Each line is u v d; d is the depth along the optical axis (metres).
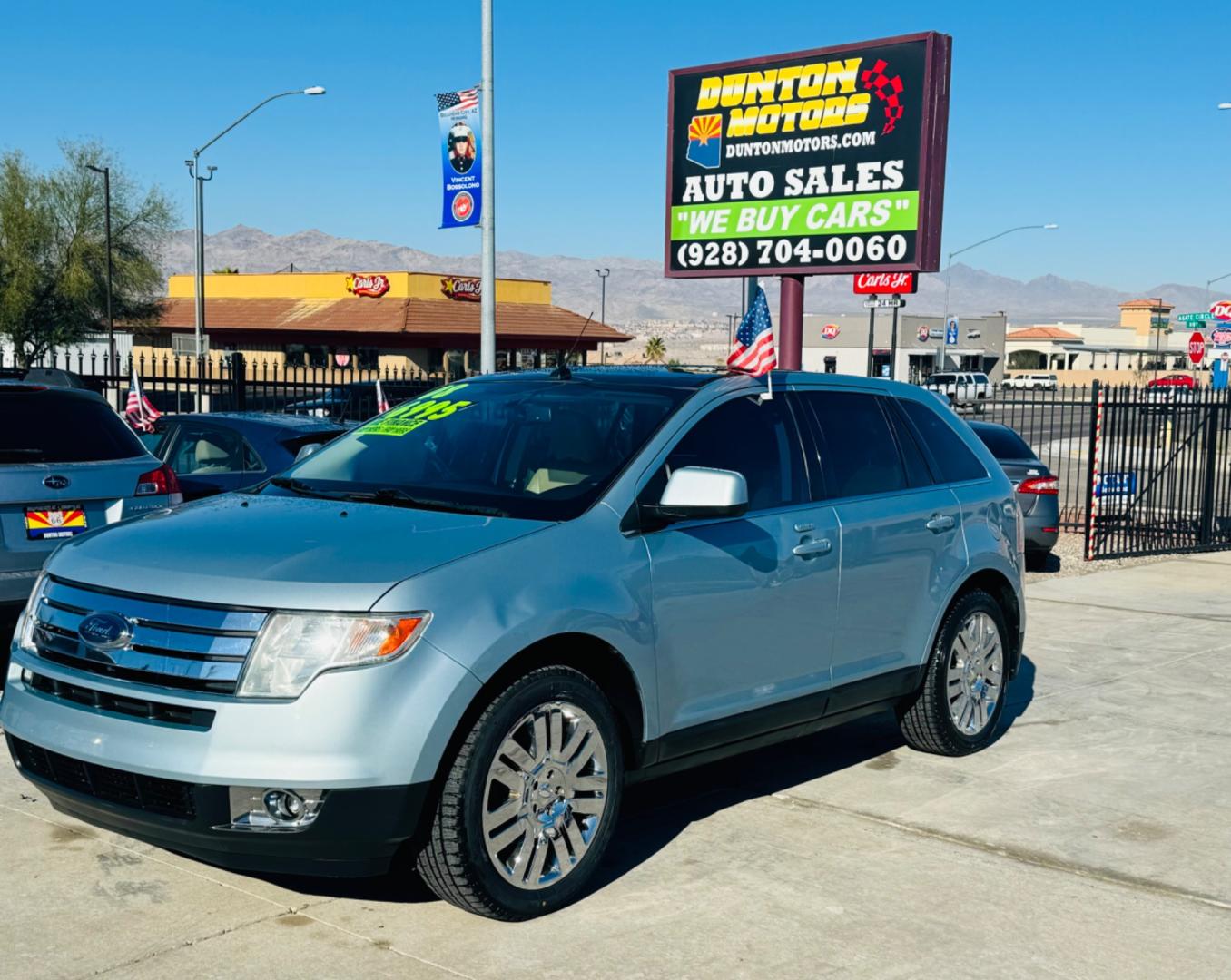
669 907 4.51
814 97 13.81
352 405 16.91
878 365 85.19
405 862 4.28
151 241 53.62
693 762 5.06
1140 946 4.32
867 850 5.13
